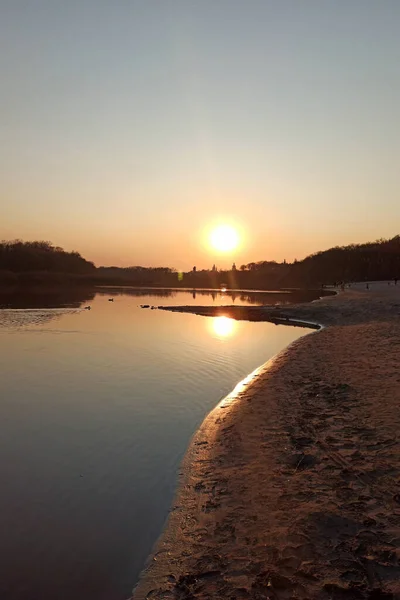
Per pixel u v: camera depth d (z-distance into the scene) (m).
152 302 61.66
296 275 153.38
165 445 8.68
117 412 10.75
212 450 8.25
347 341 19.36
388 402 9.72
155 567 5.04
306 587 4.32
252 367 15.99
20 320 33.44
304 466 7.00
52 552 5.46
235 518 5.77
